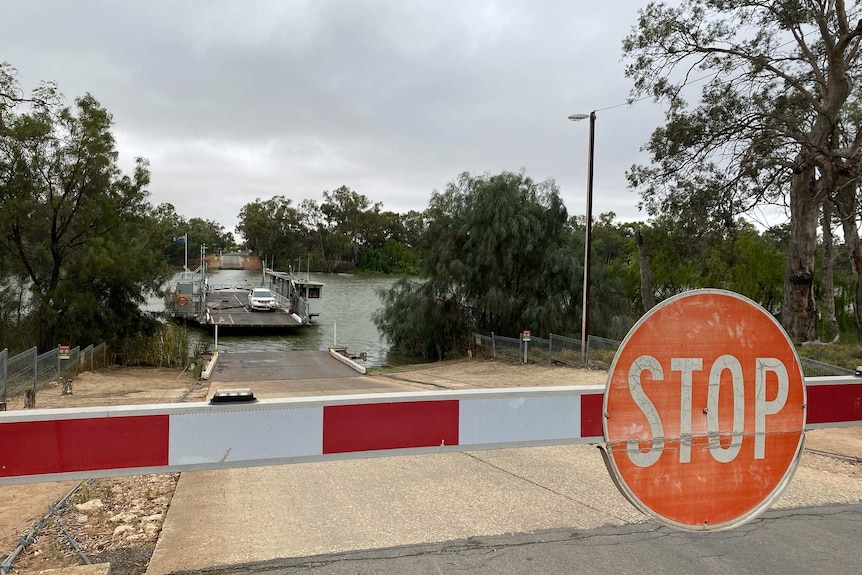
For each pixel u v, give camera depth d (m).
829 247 31.73
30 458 2.16
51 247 26.69
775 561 4.11
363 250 150.88
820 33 25.12
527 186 31.88
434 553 4.25
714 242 26.56
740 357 2.78
